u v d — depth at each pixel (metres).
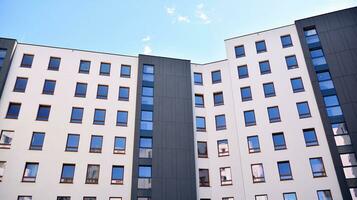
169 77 37.00
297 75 33.84
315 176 28.11
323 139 29.52
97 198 28.41
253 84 35.25
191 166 31.58
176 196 29.55
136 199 28.77
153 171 30.44
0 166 27.47
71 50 35.78
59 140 30.12
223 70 38.44
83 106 32.81
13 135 29.14
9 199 26.25
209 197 30.95
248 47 37.81
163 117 34.00
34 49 34.41
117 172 30.27
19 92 31.45
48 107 31.67
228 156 32.75
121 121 33.22
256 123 32.84
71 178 28.69
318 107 30.84
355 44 32.72
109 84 35.09
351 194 25.97
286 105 32.62
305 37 35.41
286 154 30.08
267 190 29.03
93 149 30.75
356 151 27.44
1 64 31.78
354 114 29.09
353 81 30.78
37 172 28.02
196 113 36.16
